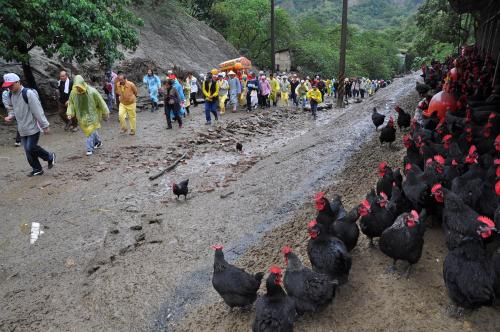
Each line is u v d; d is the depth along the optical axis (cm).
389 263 491
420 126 905
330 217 505
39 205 841
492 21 1725
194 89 2112
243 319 450
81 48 1609
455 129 835
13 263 636
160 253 646
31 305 534
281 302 374
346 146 1069
